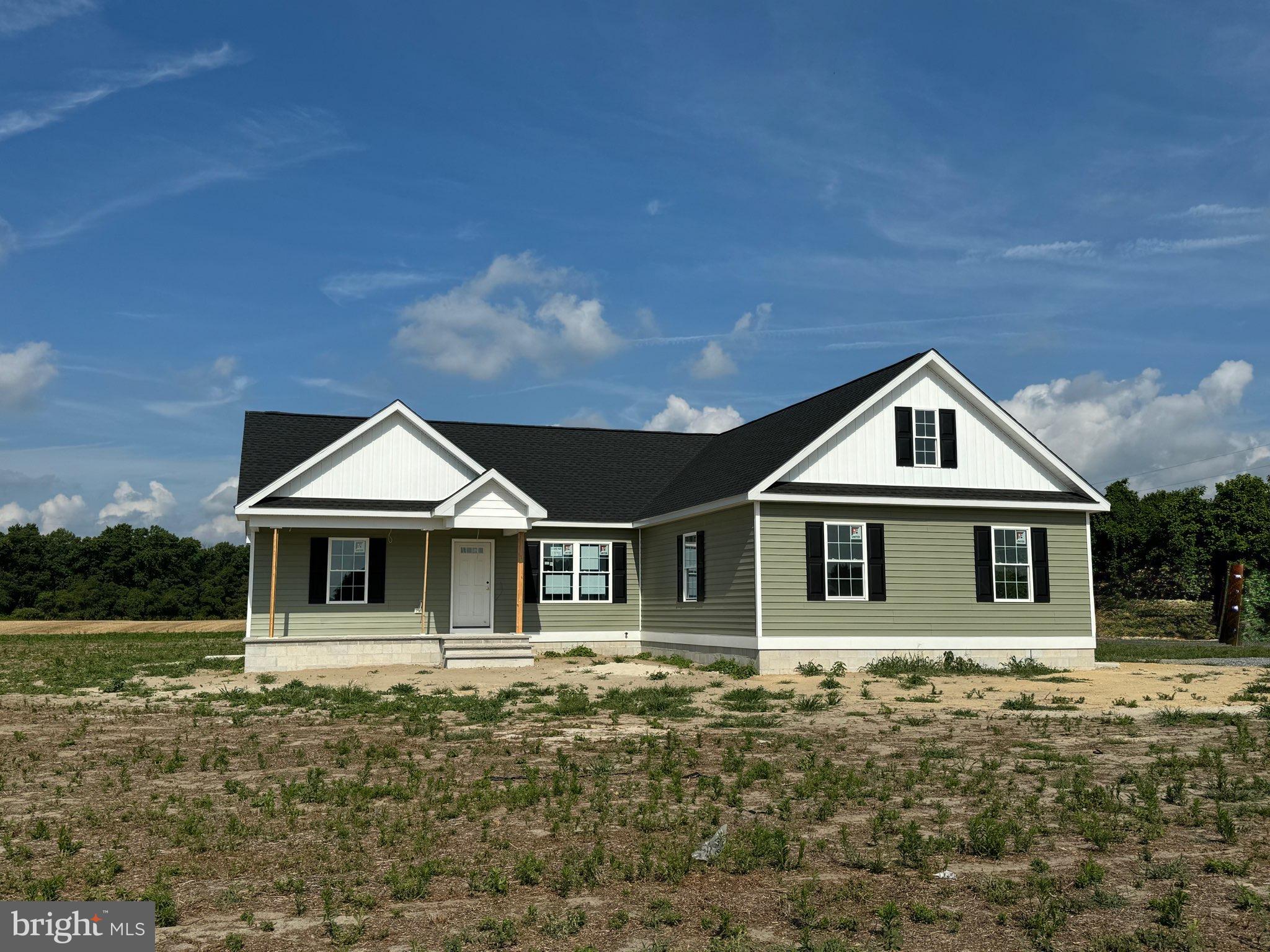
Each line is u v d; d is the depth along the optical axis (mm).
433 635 24031
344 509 24188
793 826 8664
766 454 24094
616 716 15016
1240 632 36719
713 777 10703
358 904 6766
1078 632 24203
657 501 27859
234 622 61156
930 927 6293
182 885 7238
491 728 14273
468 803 9469
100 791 10227
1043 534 24281
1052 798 9711
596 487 28938
